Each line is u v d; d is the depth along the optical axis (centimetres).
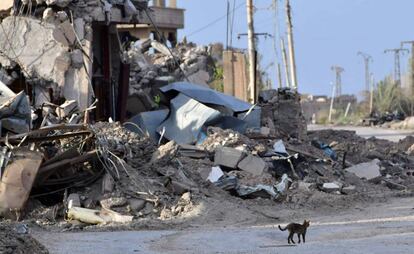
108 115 8675
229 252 3297
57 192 5019
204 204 4900
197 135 6794
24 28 7750
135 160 5531
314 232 3991
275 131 8062
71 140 5281
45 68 7638
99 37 8775
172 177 5281
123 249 3466
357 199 5644
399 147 9506
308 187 5678
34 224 4497
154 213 4875
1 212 4612
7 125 5184
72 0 7938
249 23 10231
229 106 7244
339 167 6775
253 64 10188
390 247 3303
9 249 2936
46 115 5903
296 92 8919
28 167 4728
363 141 9394
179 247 3531
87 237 3959
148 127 7144
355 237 3756
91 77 7769
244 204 5197
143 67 10725
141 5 9156
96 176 5094
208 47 12412
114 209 4847
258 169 5806
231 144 6188
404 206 5322
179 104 7106
